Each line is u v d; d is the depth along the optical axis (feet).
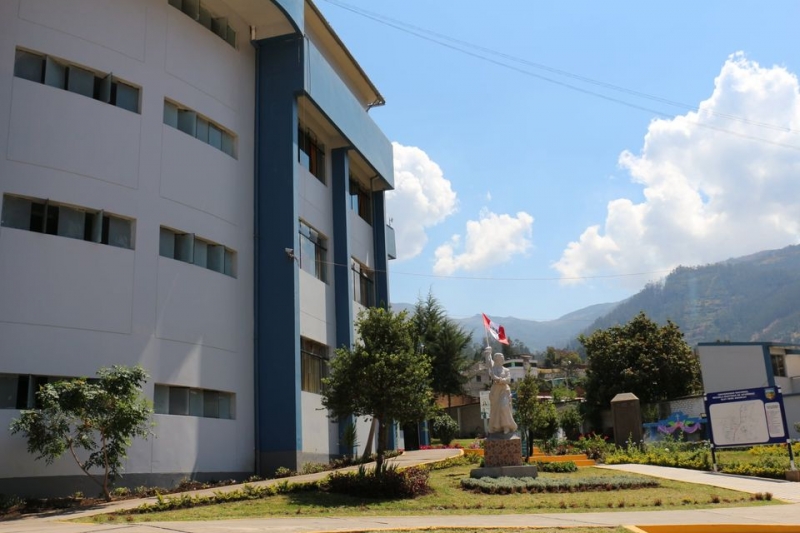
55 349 63.52
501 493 59.00
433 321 180.34
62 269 65.31
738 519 42.60
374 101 128.16
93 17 71.67
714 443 77.41
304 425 87.81
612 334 179.42
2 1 65.92
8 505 55.83
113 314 67.97
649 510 49.34
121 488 64.44
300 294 92.22
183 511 49.14
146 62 75.56
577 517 44.86
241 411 80.59
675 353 171.01
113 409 58.44
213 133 83.92
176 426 71.67
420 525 40.40
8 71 65.16
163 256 73.82
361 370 59.06
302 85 90.17
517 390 100.48
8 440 59.16
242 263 84.28
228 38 87.92
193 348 75.00
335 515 47.19
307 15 98.78
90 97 70.79
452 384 177.99
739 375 159.74
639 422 109.29
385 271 126.11
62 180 66.64
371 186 128.67
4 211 63.16
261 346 84.17
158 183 74.38
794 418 143.43
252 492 55.26
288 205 86.89
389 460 90.43
